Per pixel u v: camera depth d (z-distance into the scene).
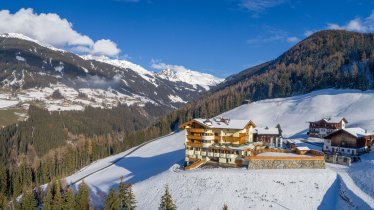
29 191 98.19
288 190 86.06
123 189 86.31
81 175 140.88
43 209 89.88
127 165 146.00
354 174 89.06
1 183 126.56
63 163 155.12
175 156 143.12
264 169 97.31
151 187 98.69
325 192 84.50
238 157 106.44
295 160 97.12
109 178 126.38
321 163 96.00
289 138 156.12
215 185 91.50
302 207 80.75
